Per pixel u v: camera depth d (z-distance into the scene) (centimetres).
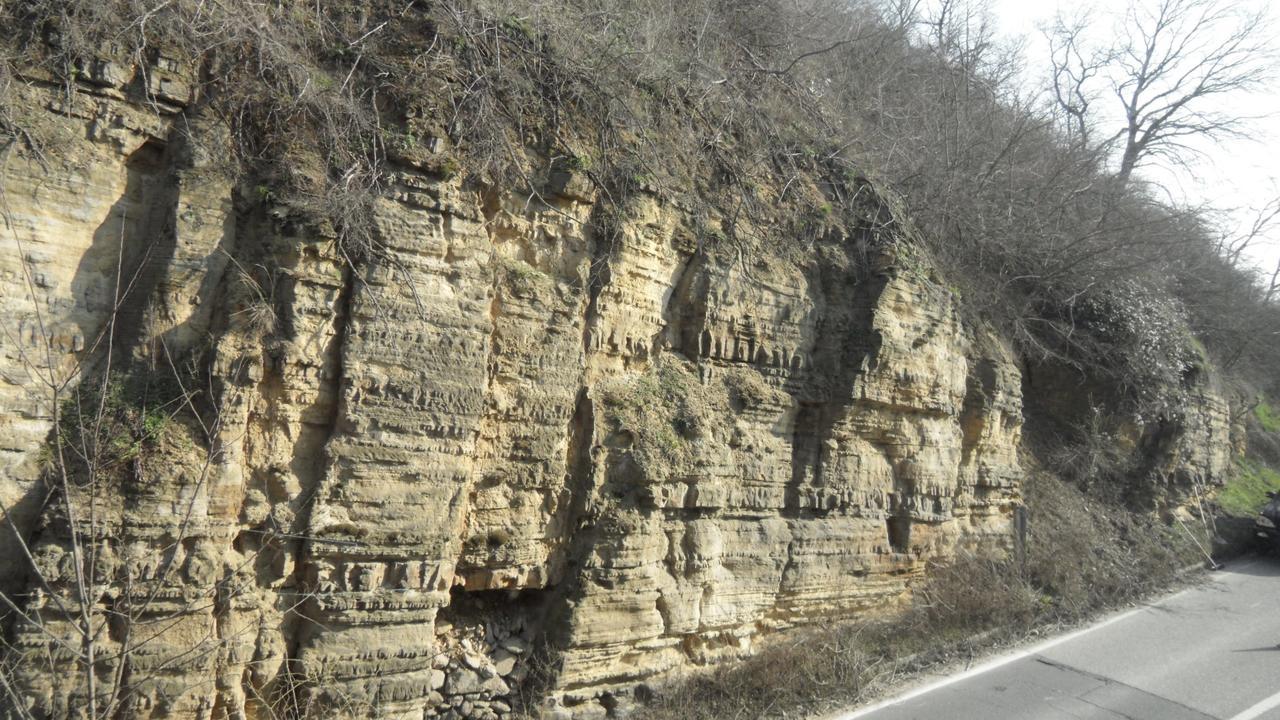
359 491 568
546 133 692
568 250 692
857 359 875
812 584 848
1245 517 1578
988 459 1098
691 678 743
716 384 807
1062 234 1388
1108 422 1378
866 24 1504
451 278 613
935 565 982
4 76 493
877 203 971
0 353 487
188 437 521
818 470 870
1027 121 1579
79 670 480
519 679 667
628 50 801
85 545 485
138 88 539
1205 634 1025
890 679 819
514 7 721
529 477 665
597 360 718
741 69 989
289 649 557
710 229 812
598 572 681
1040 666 888
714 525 774
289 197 561
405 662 584
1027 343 1353
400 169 596
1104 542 1248
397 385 580
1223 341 1928
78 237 519
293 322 550
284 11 608
